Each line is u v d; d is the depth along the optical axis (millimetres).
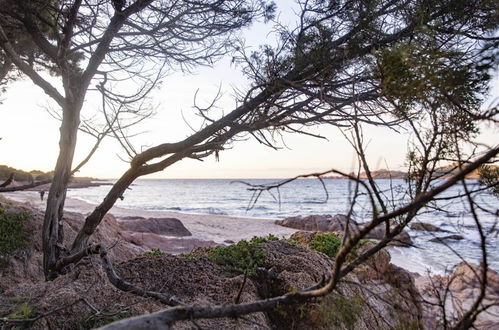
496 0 3361
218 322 4137
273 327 4371
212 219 36750
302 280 5512
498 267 10906
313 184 145375
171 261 5707
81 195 94312
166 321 2244
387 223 2340
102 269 5180
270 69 4766
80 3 5906
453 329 2154
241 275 5383
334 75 4438
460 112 2391
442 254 12477
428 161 2256
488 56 2584
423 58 2402
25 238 8891
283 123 4570
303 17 4824
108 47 6668
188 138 5801
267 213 55469
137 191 134125
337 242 8828
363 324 3680
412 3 3918
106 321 4078
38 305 4285
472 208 1847
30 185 7254
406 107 2527
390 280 2627
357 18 4305
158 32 6621
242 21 6344
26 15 6438
